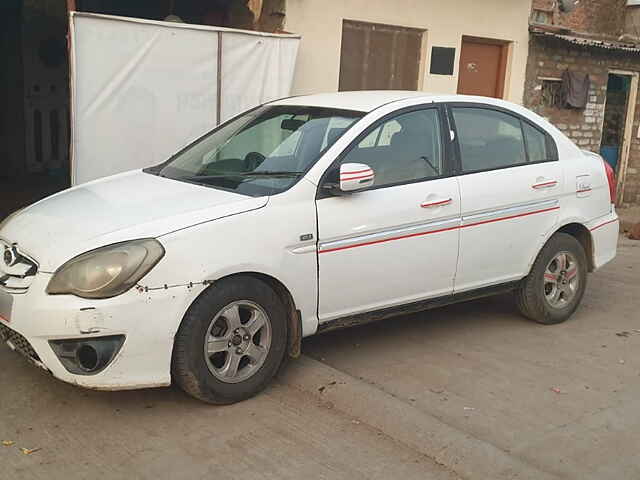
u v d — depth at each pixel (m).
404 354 4.89
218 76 6.89
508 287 5.30
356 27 8.57
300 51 8.05
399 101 4.76
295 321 4.16
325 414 3.95
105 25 6.23
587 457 3.64
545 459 3.60
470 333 5.38
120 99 6.45
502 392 4.36
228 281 3.85
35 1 10.70
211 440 3.63
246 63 7.05
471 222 4.86
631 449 3.74
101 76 6.31
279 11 7.82
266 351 4.05
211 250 3.74
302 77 8.13
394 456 3.56
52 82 11.14
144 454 3.48
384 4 8.62
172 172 4.77
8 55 10.64
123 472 3.32
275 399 4.09
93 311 3.45
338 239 4.23
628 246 9.13
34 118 11.04
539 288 5.44
